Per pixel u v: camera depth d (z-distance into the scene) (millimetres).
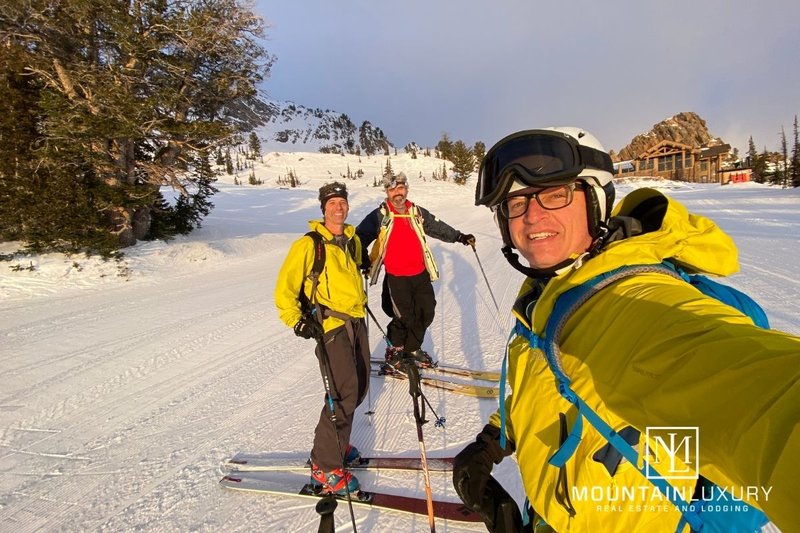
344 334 2514
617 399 673
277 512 2344
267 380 4238
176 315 6934
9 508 2504
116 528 2297
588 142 891
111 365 4844
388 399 3541
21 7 10391
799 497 405
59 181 11086
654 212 886
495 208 1013
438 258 10328
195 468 2814
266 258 13375
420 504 2289
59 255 11000
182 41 12188
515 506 1232
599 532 785
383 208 3924
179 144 12984
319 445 2402
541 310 895
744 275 5957
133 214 13328
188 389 4133
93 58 11867
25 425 3527
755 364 515
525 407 932
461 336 4867
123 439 3256
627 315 704
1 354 5266
